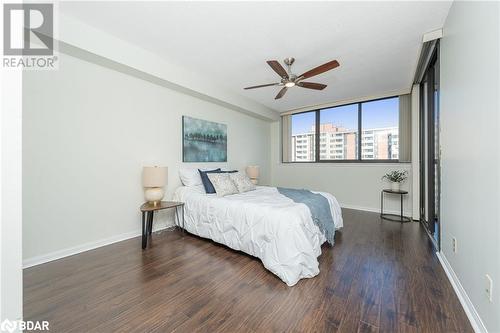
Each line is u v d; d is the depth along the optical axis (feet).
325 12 6.27
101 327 4.26
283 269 5.98
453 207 5.78
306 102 15.49
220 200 8.63
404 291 5.39
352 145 15.24
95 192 8.23
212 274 6.31
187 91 11.04
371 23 6.77
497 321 3.56
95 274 6.27
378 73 10.54
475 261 4.38
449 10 6.09
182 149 11.50
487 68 3.92
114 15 6.54
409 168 12.96
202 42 7.98
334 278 6.05
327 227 7.96
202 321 4.41
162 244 8.70
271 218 6.68
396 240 9.02
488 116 3.89
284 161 18.34
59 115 7.29
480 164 4.20
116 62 7.86
